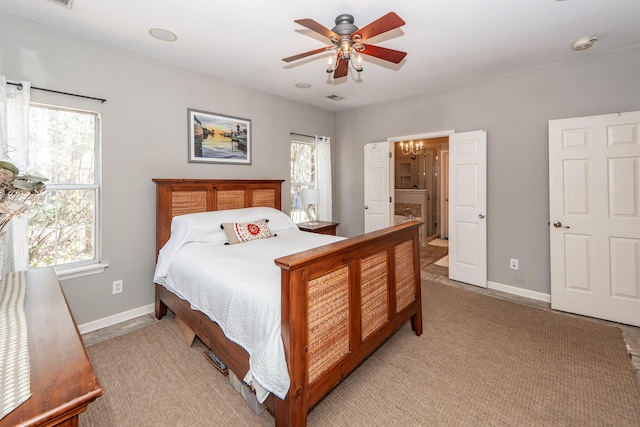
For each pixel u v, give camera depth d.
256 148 3.87
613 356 2.17
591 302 2.83
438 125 3.94
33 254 2.41
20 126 2.16
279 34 2.45
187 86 3.17
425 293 3.50
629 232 2.65
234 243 2.78
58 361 0.85
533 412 1.64
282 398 1.36
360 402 1.75
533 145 3.24
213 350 1.94
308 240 2.93
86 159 2.63
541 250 3.25
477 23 2.29
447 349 2.30
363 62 3.00
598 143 2.76
